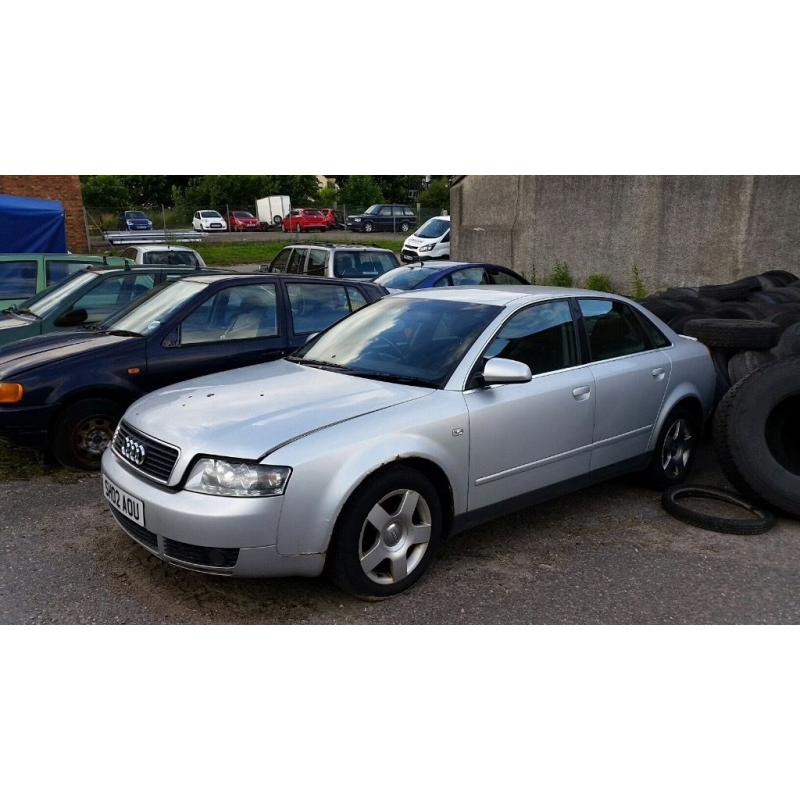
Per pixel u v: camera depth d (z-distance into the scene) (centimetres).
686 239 1288
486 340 415
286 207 4006
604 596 377
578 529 459
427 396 384
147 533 355
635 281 1372
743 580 395
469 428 386
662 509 494
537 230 1553
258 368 458
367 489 348
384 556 362
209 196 4600
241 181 4594
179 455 344
